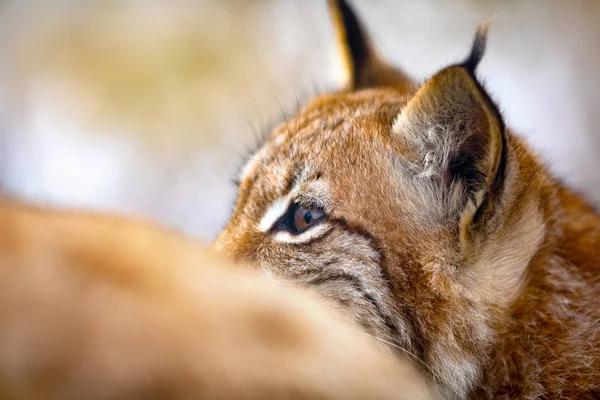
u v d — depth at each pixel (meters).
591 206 2.75
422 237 2.69
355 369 1.86
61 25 5.10
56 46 5.02
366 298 2.69
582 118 4.14
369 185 2.71
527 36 4.55
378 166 2.71
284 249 2.72
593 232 2.72
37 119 4.71
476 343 2.69
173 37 5.03
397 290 2.69
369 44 2.87
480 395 2.69
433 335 2.69
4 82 4.84
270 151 2.76
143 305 1.69
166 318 1.69
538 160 2.74
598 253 2.71
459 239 2.68
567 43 4.49
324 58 2.92
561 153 3.96
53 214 2.08
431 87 2.69
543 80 4.31
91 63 4.95
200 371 1.65
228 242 2.74
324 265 2.71
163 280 1.77
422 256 2.69
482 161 2.68
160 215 4.20
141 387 1.59
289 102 4.43
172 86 4.84
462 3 4.71
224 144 4.51
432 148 2.70
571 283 2.70
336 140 2.73
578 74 4.32
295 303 1.97
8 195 2.49
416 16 4.69
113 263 1.74
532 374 2.69
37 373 1.55
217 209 4.17
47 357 1.56
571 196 2.74
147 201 4.31
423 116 2.70
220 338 1.72
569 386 2.69
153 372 1.61
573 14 4.59
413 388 1.98
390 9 4.73
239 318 1.78
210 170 4.42
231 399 1.66
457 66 2.68
